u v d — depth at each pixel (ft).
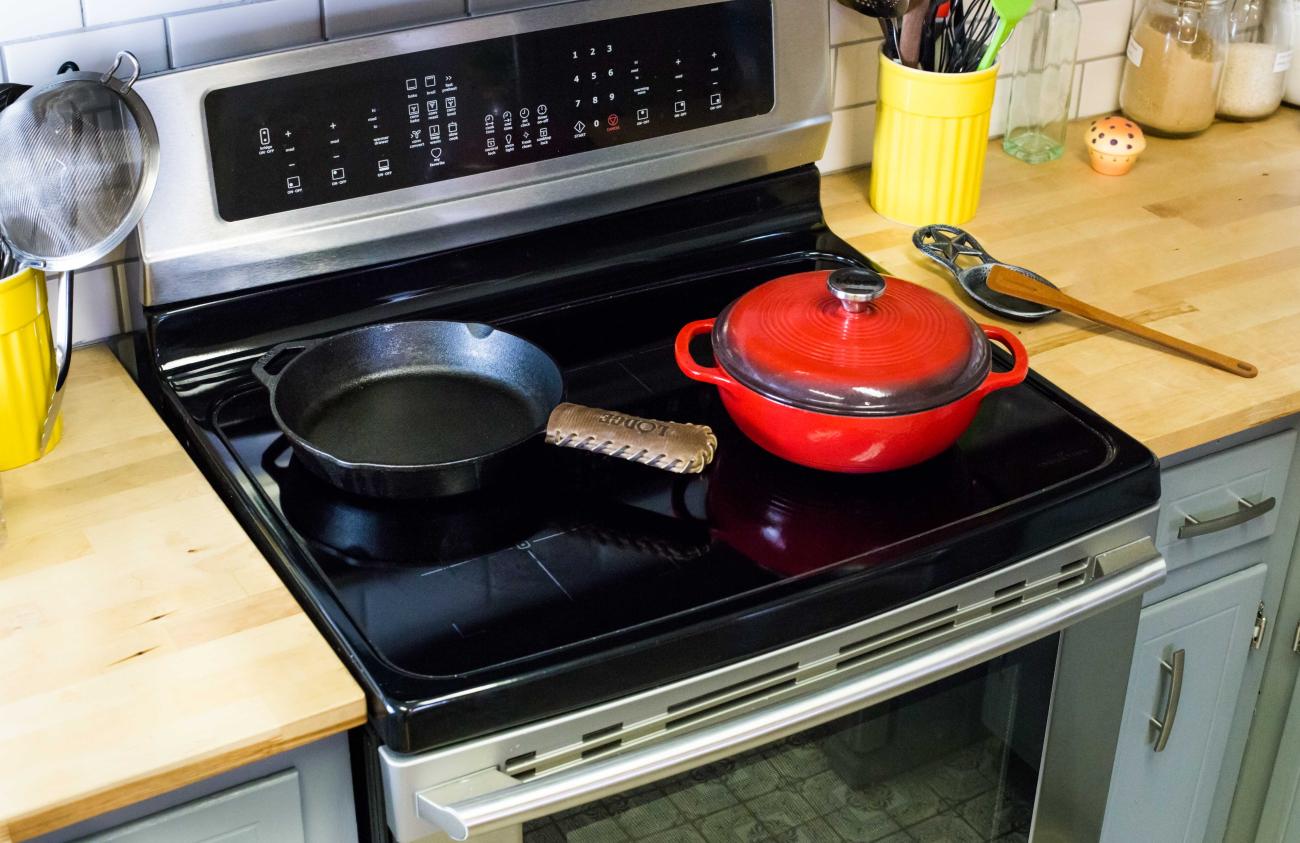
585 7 4.50
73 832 3.06
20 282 3.65
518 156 4.57
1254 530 4.86
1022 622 3.76
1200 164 6.04
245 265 4.26
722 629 3.28
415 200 4.44
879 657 3.59
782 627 3.36
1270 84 6.37
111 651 3.21
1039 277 4.87
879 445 3.70
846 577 3.44
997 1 5.02
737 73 4.89
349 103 4.24
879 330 3.78
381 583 3.43
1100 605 3.88
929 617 3.64
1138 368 4.46
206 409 4.14
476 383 4.18
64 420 4.08
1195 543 4.72
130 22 4.21
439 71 4.33
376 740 3.15
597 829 3.49
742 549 3.56
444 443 3.91
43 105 3.69
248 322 4.36
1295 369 4.47
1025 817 4.50
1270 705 5.47
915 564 3.51
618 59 4.63
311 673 3.16
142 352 4.51
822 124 5.14
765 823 3.80
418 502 3.75
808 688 3.51
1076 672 4.25
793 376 3.69
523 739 3.14
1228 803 5.69
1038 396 4.26
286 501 3.74
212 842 3.24
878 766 3.97
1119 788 5.17
